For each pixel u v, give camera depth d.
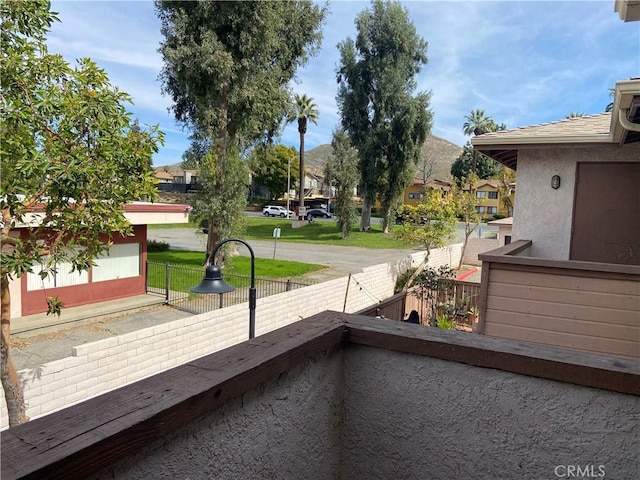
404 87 28.52
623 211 5.45
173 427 0.85
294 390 1.25
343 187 29.00
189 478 0.92
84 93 4.42
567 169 5.70
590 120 6.59
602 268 3.56
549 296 3.78
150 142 4.87
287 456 1.23
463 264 23.27
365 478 1.47
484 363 1.27
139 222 11.38
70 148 4.31
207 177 15.71
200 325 7.25
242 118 16.25
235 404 1.04
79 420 0.77
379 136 28.95
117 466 0.77
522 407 1.24
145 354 6.35
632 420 1.12
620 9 3.14
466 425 1.31
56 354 7.75
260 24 14.50
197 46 13.93
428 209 17.11
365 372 1.46
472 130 54.09
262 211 54.59
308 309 10.14
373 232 32.69
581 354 1.23
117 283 11.48
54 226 4.55
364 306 12.82
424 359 1.37
